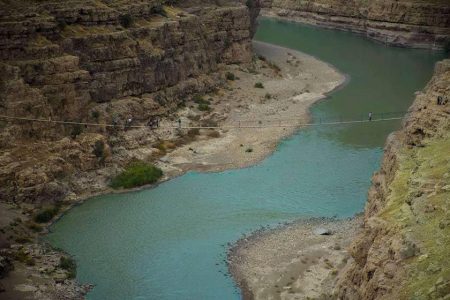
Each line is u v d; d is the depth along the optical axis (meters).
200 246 68.19
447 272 39.03
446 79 66.00
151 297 60.00
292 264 64.50
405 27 160.88
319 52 151.50
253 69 127.31
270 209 76.00
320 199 78.56
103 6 95.44
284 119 104.31
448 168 49.91
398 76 132.62
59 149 78.56
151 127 94.19
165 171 84.44
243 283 61.91
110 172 81.62
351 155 91.00
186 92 107.25
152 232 70.56
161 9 109.31
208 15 121.75
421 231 43.53
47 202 74.12
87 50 89.56
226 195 79.12
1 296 56.84
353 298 47.16
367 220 50.88
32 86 81.00
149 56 97.88
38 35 84.38
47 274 61.66
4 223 68.06
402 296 39.41
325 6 181.00
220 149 92.00
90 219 72.69
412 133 61.22
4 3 84.19
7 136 75.44
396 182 52.59
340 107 111.62
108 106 90.81
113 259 65.56
